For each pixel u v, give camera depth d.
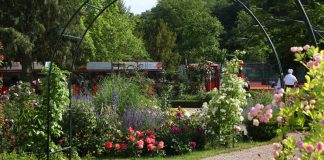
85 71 32.06
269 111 4.56
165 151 11.70
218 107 12.63
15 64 32.53
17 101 11.27
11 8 30.59
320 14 20.47
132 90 13.54
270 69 34.84
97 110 12.95
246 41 23.58
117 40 47.28
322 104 4.35
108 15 45.03
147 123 12.51
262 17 22.33
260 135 13.74
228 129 12.71
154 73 32.72
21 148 9.36
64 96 8.86
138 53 54.91
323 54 4.60
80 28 32.28
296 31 21.38
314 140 4.22
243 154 11.54
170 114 13.22
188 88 30.39
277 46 21.86
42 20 31.34
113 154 11.47
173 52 63.94
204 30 70.75
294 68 23.47
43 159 8.74
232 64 12.93
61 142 11.04
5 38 29.41
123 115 12.62
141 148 11.32
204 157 11.16
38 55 32.06
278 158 4.54
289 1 21.61
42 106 8.84
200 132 12.39
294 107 4.40
